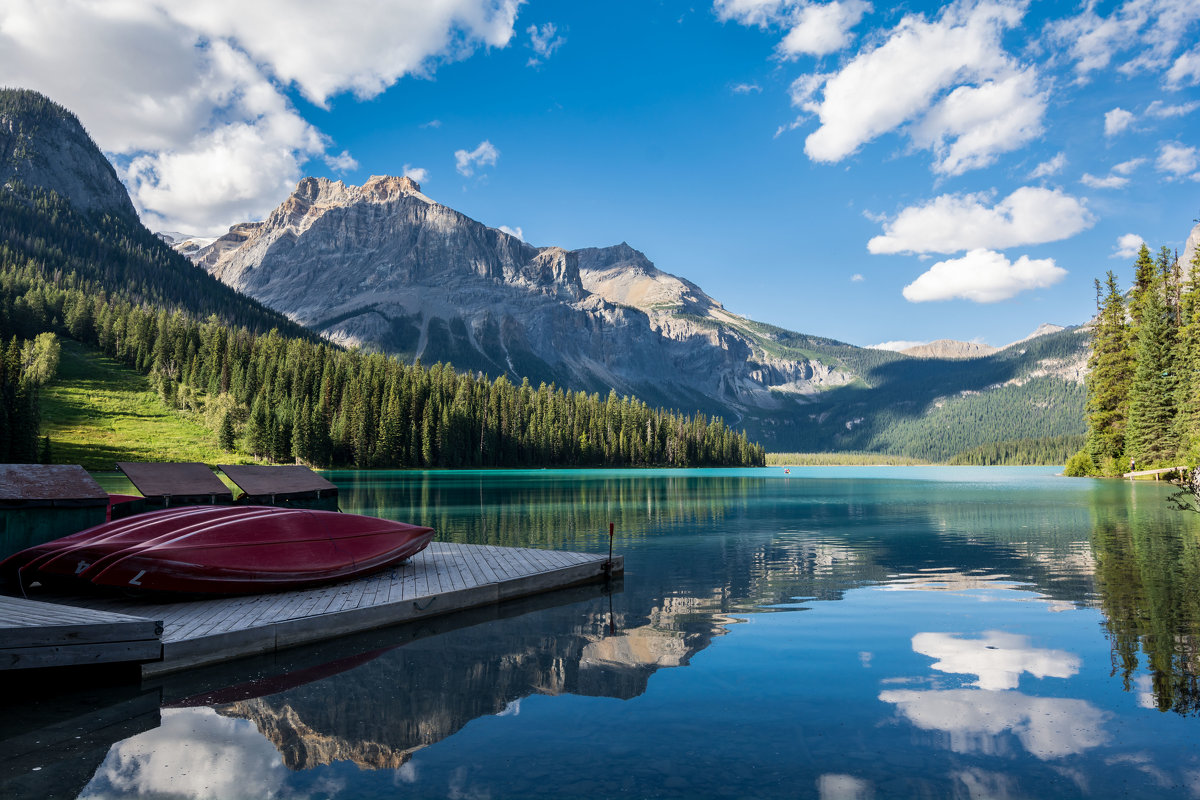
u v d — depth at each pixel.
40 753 6.82
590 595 14.96
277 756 6.70
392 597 12.94
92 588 13.88
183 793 5.88
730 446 182.25
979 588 14.90
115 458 94.62
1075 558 18.66
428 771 6.29
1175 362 57.66
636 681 8.93
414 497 46.31
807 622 12.09
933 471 145.88
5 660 8.15
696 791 5.82
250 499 23.86
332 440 111.75
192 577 12.73
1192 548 19.84
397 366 144.25
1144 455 60.06
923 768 6.27
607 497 48.16
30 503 16.14
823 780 6.03
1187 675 8.80
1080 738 6.92
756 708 7.88
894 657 9.88
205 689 8.85
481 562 17.12
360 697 8.45
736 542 23.31
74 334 158.88
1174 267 63.62
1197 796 5.67
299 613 11.52
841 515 33.72
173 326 153.62
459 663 9.89
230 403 119.19
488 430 133.50
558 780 6.07
